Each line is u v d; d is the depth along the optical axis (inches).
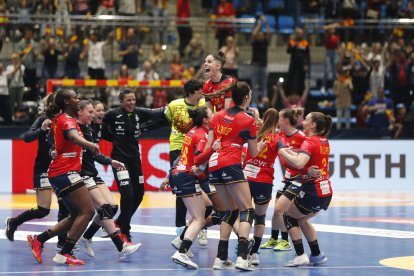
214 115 631.2
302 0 1780.3
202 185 700.7
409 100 1594.5
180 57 1599.4
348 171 1535.4
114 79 1523.1
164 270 613.0
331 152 1528.1
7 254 700.7
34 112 1457.9
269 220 999.6
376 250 729.6
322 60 1654.8
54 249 737.0
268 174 657.0
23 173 1434.5
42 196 729.6
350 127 1579.7
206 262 663.1
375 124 1571.1
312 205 632.4
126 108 766.5
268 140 657.6
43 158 725.9
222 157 619.2
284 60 1647.4
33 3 1551.4
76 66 1513.3
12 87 1449.3
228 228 629.0
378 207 1184.2
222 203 700.0
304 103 1577.3
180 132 791.7
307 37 1662.2
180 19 1577.3
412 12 1727.4
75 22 1514.5
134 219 1004.6
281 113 699.4
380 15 1728.6
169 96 1478.8
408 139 1560.0
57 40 1508.4
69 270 608.7
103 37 1539.1
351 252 715.4
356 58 1616.6
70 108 642.2
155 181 1475.1
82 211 639.1
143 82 1444.4
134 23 1561.3
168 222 970.7
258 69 1598.2
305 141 637.3
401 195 1405.0
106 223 666.2
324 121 645.9
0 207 1150.3
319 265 641.0
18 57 1464.1
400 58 1609.3
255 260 647.1
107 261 664.4
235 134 617.3
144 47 1593.3
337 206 1199.6
